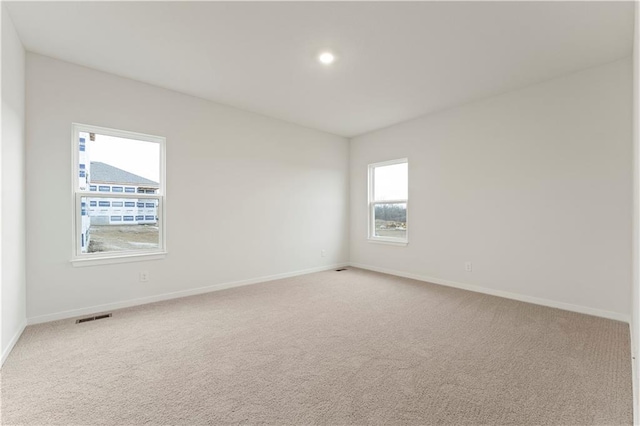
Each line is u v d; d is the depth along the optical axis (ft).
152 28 7.84
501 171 12.02
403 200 16.25
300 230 16.42
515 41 8.34
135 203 11.10
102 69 10.07
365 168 18.07
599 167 9.64
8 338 7.20
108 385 5.87
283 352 7.27
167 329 8.68
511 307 10.62
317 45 8.64
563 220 10.41
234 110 13.67
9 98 7.35
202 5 6.93
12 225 7.55
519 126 11.51
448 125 13.84
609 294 9.46
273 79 10.83
